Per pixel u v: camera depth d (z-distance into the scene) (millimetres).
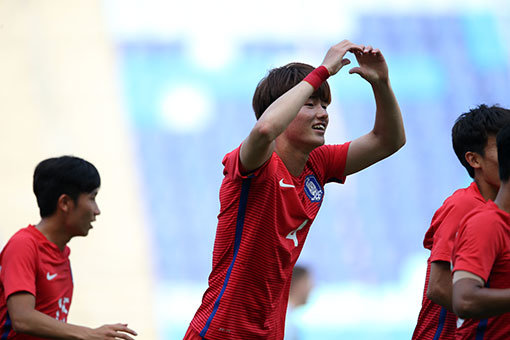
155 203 41531
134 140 44219
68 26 49250
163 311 36375
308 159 11539
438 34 50344
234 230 10711
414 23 51062
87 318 35438
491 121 10680
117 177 42531
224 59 47469
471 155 10836
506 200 9391
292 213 10812
